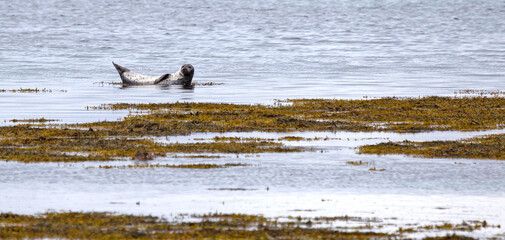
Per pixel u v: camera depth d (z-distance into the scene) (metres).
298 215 58.50
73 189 66.25
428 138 91.56
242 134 93.44
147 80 160.75
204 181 69.44
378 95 139.62
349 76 183.50
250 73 191.25
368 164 76.94
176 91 146.62
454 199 63.72
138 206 60.72
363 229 54.84
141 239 51.47
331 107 118.06
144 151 81.00
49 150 81.69
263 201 62.72
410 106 119.44
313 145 86.81
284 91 147.12
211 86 157.50
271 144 86.88
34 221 55.78
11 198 63.12
